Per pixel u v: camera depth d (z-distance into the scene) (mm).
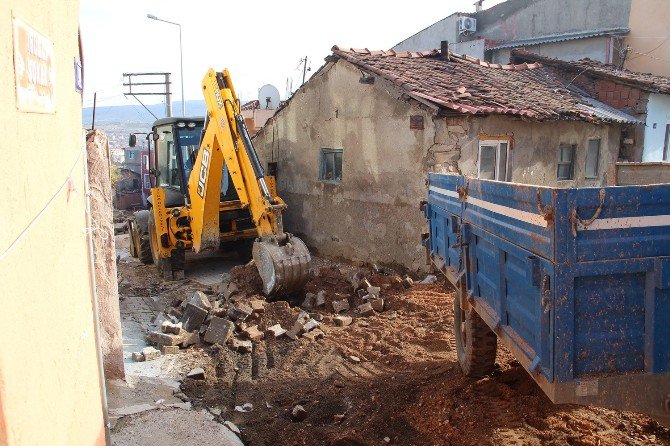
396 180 11516
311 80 13719
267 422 5324
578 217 2830
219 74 9258
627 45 20531
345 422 5234
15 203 1898
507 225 3629
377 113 11789
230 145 8914
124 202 27125
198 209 10461
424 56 14781
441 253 6207
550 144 12555
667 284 2852
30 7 2178
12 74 1896
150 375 6309
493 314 4141
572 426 4453
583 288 2908
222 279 10594
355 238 12766
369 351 7117
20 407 1799
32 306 2059
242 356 7074
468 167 10805
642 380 2973
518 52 17906
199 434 4922
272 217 8844
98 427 3660
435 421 4906
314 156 14008
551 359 2973
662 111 16219
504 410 4828
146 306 9500
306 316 8266
